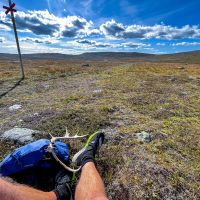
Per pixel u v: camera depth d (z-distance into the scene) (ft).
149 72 16.08
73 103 8.08
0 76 15.76
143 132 5.44
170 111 7.22
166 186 3.74
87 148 3.35
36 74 16.67
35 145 3.63
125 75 14.25
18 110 7.86
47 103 8.32
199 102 8.39
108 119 6.44
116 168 4.27
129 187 3.74
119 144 5.02
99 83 11.60
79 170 3.02
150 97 8.75
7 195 1.92
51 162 3.49
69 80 13.73
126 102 8.05
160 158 4.40
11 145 5.34
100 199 2.33
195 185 3.82
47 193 2.40
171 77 13.70
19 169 3.45
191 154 4.72
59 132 5.80
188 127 5.97
